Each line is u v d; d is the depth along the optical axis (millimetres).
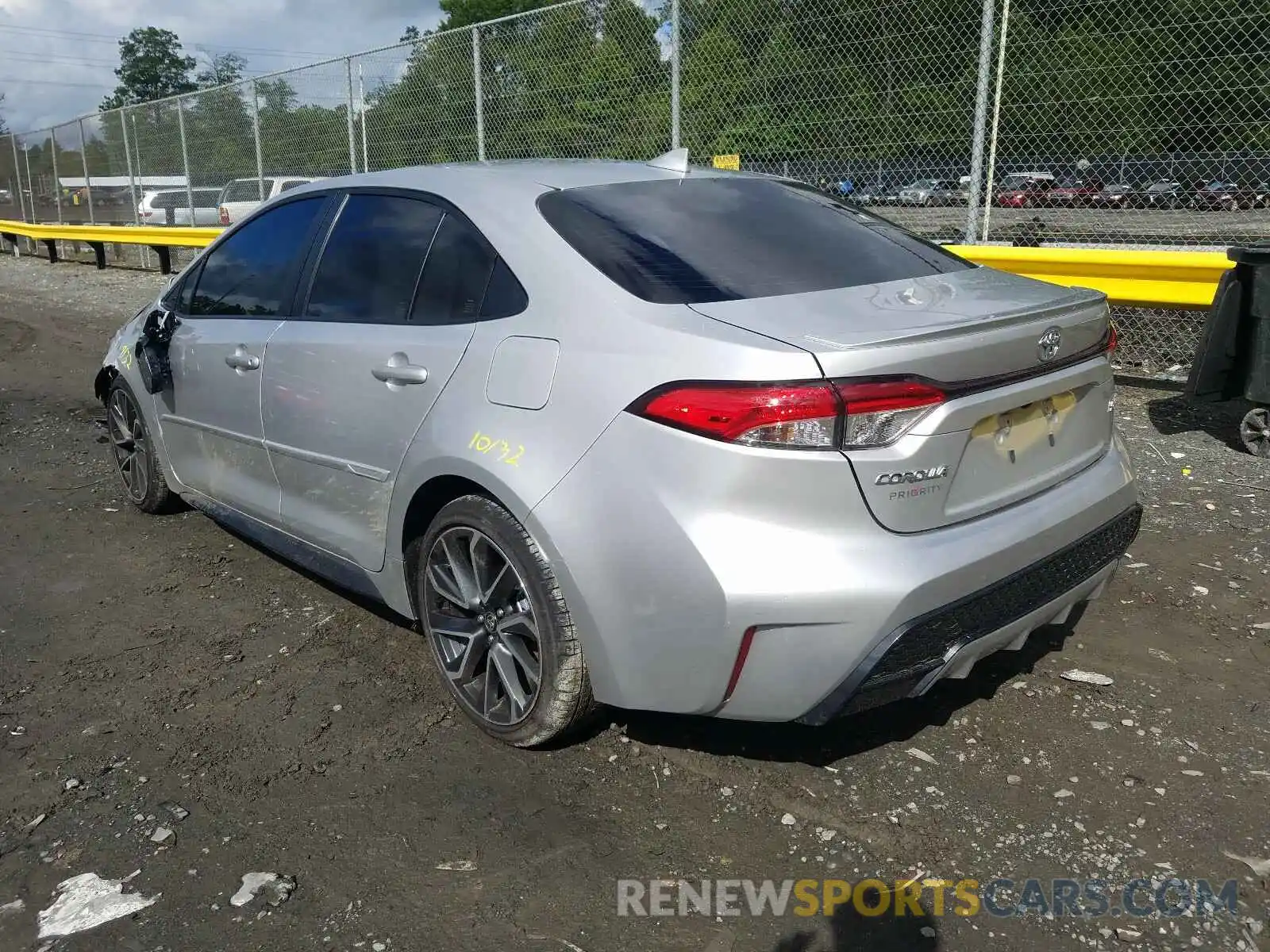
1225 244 6316
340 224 3533
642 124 8555
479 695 2965
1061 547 2623
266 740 2953
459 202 3105
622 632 2453
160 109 16141
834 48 7445
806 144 7703
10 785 2740
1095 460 2881
